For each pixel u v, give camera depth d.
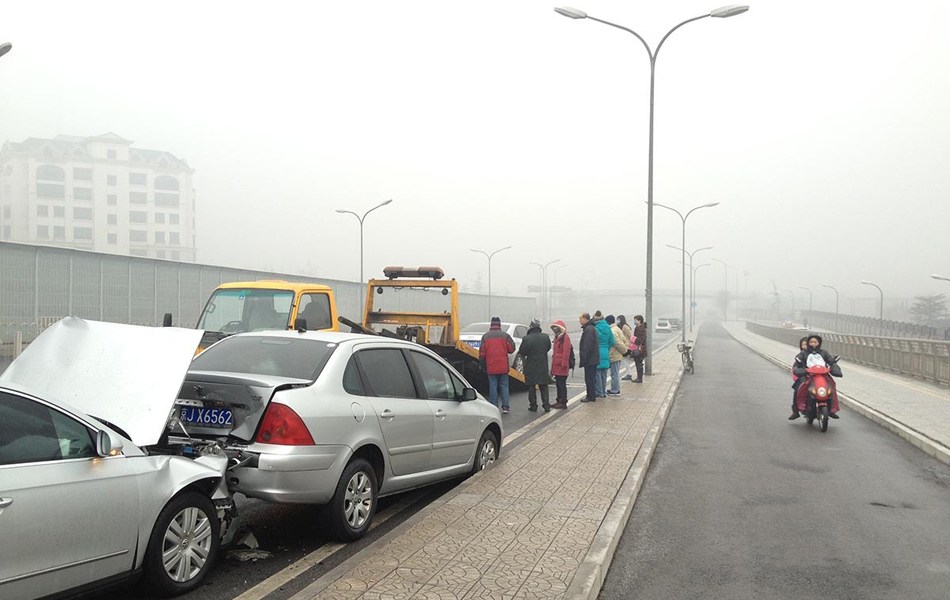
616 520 6.50
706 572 5.70
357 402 6.33
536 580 4.97
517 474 8.30
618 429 11.91
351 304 41.28
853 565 5.90
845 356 36.44
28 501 3.87
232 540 6.16
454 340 15.75
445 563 5.26
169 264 28.84
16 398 4.13
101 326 5.47
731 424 13.84
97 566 4.27
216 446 5.58
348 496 6.14
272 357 6.50
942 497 8.25
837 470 9.69
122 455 4.53
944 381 21.36
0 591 3.73
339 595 4.61
